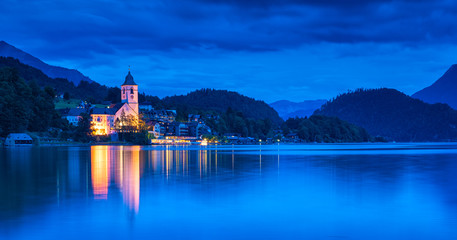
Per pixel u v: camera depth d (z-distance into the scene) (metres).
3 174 74.38
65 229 35.94
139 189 56.59
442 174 76.12
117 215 40.94
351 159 121.06
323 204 46.78
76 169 83.62
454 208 44.78
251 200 48.84
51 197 50.09
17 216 40.31
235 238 33.81
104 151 165.62
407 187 59.22
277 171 81.50
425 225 37.91
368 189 57.28
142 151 171.25
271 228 36.75
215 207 44.84
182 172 79.19
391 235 34.84
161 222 38.44
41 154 138.12
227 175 73.94
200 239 33.50
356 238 34.06
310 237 34.22
